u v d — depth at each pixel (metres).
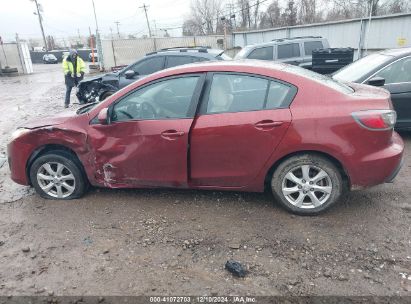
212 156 3.80
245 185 3.88
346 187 3.84
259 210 3.96
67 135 4.16
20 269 3.20
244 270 3.02
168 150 3.87
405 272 2.94
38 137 4.25
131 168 4.05
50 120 4.36
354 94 3.72
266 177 3.87
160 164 3.95
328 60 10.52
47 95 16.11
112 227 3.78
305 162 3.65
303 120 3.54
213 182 3.93
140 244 3.47
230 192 4.40
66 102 12.45
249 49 11.82
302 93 3.62
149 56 9.19
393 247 3.25
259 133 3.63
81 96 10.35
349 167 3.57
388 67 5.99
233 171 3.82
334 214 3.82
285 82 3.67
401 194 4.23
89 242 3.54
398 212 3.83
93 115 4.14
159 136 3.86
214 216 3.89
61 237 3.65
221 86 3.80
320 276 2.94
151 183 4.07
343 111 3.51
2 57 29.33
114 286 2.94
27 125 4.43
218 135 3.72
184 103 3.87
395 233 3.46
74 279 3.04
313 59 10.70
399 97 5.88
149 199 4.33
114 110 4.05
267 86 3.70
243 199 4.22
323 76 4.13
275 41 11.91
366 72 6.10
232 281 2.93
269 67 3.80
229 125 3.68
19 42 30.34
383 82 5.85
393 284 2.81
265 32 28.38
